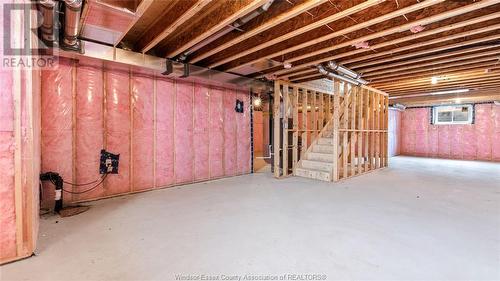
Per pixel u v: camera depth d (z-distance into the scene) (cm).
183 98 490
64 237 247
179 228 271
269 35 331
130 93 416
